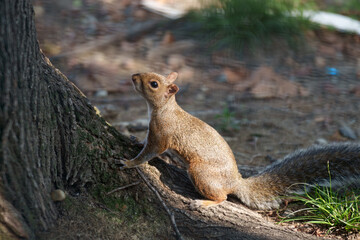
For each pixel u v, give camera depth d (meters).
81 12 20.64
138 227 6.81
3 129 5.75
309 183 8.54
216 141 7.59
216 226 7.01
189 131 7.52
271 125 13.72
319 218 7.91
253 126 13.65
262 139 12.81
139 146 7.89
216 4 20.56
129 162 7.21
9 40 5.76
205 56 18.05
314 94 16.02
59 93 6.76
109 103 14.56
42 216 6.16
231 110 14.62
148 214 6.98
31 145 6.07
